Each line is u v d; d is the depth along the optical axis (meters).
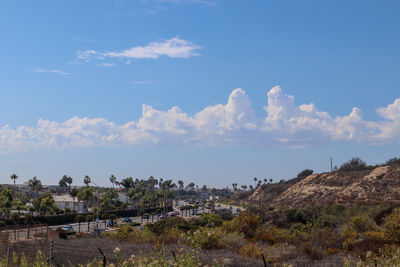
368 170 102.50
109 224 84.38
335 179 106.62
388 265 11.64
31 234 27.86
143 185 194.00
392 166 93.38
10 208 92.38
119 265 10.79
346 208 49.19
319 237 21.33
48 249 17.36
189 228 26.31
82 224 87.69
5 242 19.86
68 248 17.81
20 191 167.12
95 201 139.88
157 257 11.04
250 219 24.28
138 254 15.64
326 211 48.28
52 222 81.62
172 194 174.50
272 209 58.25
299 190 116.25
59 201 134.62
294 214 41.69
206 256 14.94
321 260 14.84
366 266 12.20
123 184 173.38
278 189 141.50
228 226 24.67
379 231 24.31
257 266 13.29
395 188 82.56
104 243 20.94
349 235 21.81
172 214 118.75
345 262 12.78
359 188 90.06
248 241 20.45
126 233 25.05
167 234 23.14
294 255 15.73
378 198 78.06
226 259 13.76
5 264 14.16
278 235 21.92
